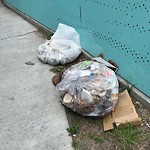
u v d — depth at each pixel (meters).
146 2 2.32
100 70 2.61
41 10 4.28
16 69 3.38
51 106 2.71
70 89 2.52
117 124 2.34
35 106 2.72
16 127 2.49
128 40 2.65
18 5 5.16
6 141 2.36
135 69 2.66
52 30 4.16
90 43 3.30
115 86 2.52
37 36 4.25
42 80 3.11
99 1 2.89
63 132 2.40
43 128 2.46
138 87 2.68
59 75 2.92
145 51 2.48
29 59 3.58
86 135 2.35
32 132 2.43
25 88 3.01
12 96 2.90
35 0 4.36
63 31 3.41
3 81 3.17
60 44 3.36
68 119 2.53
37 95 2.88
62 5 3.65
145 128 2.37
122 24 2.67
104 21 2.91
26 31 4.46
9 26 4.74
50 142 2.31
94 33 3.16
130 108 2.45
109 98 2.43
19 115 2.63
